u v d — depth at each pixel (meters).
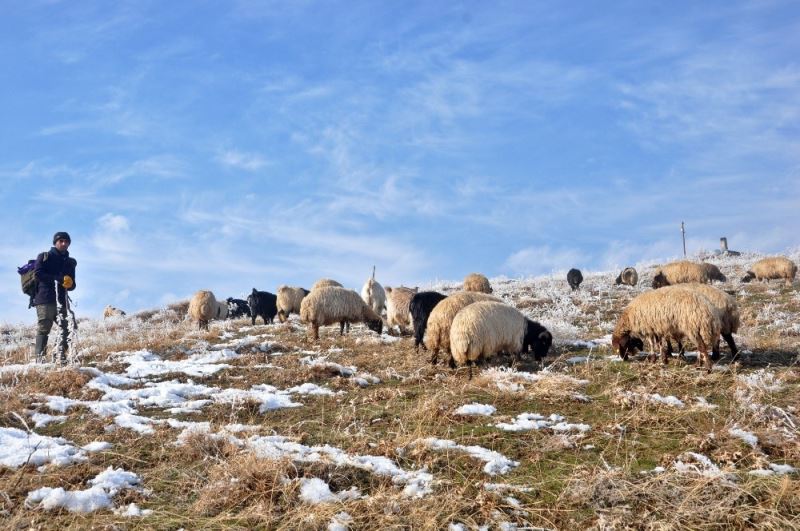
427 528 4.95
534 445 6.66
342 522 5.05
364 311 14.05
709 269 21.53
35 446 6.27
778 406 7.50
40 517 5.07
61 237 10.59
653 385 8.61
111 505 5.34
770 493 5.32
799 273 22.45
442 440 6.73
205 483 5.72
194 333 14.56
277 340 13.38
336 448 6.61
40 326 10.59
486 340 9.62
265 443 6.50
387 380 9.71
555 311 16.20
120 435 6.94
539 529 5.03
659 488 5.46
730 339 10.05
